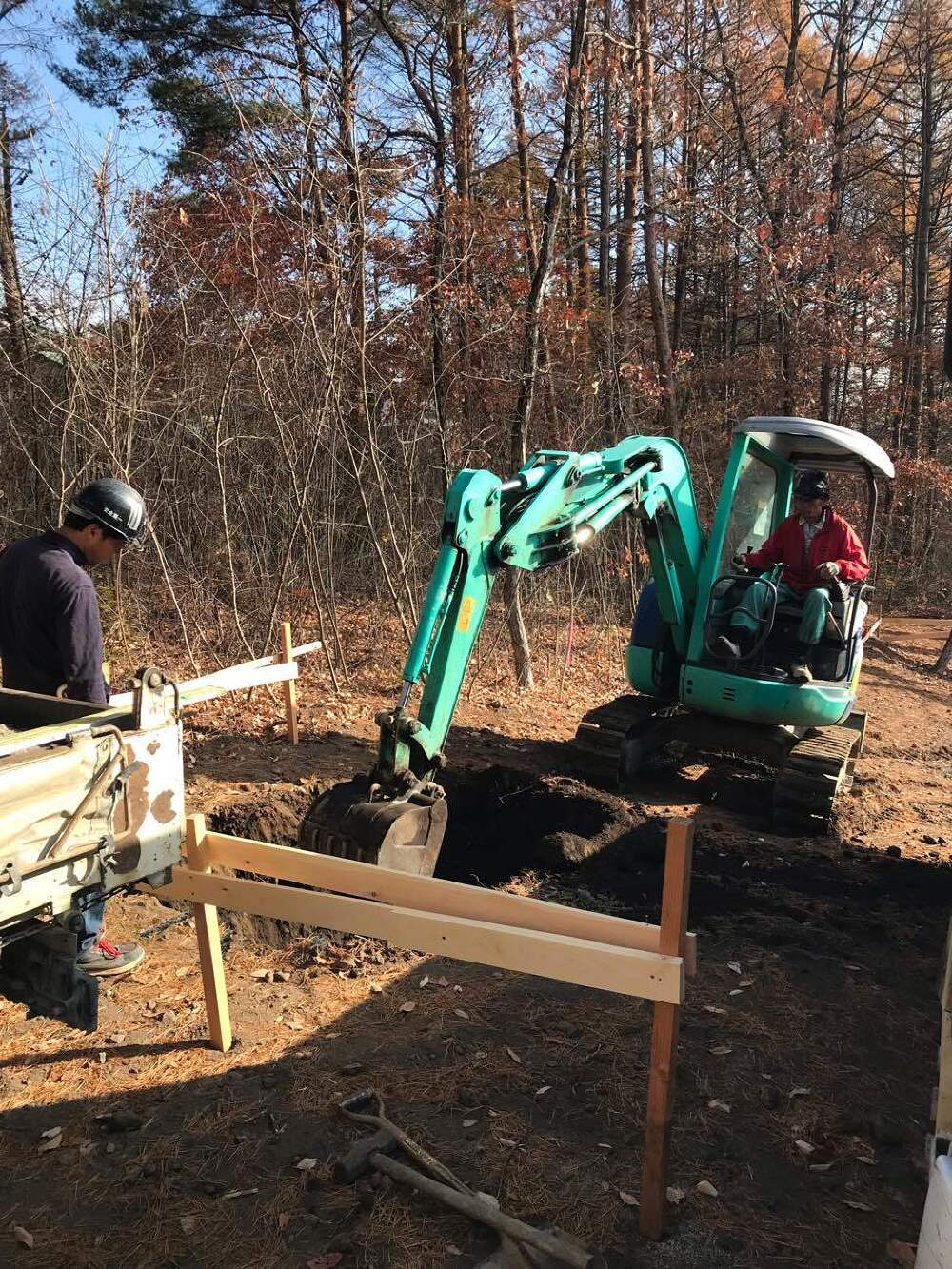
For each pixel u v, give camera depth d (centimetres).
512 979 407
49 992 257
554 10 1272
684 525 673
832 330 1728
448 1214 269
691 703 674
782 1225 273
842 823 667
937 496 2150
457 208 1234
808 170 1747
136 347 820
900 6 2117
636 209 1708
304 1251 256
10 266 848
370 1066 338
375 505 1008
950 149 2378
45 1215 266
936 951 460
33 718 307
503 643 1062
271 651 892
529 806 631
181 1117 308
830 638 658
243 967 414
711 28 1858
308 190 895
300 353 868
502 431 1112
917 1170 301
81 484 831
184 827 293
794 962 435
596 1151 298
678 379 1501
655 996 250
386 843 374
